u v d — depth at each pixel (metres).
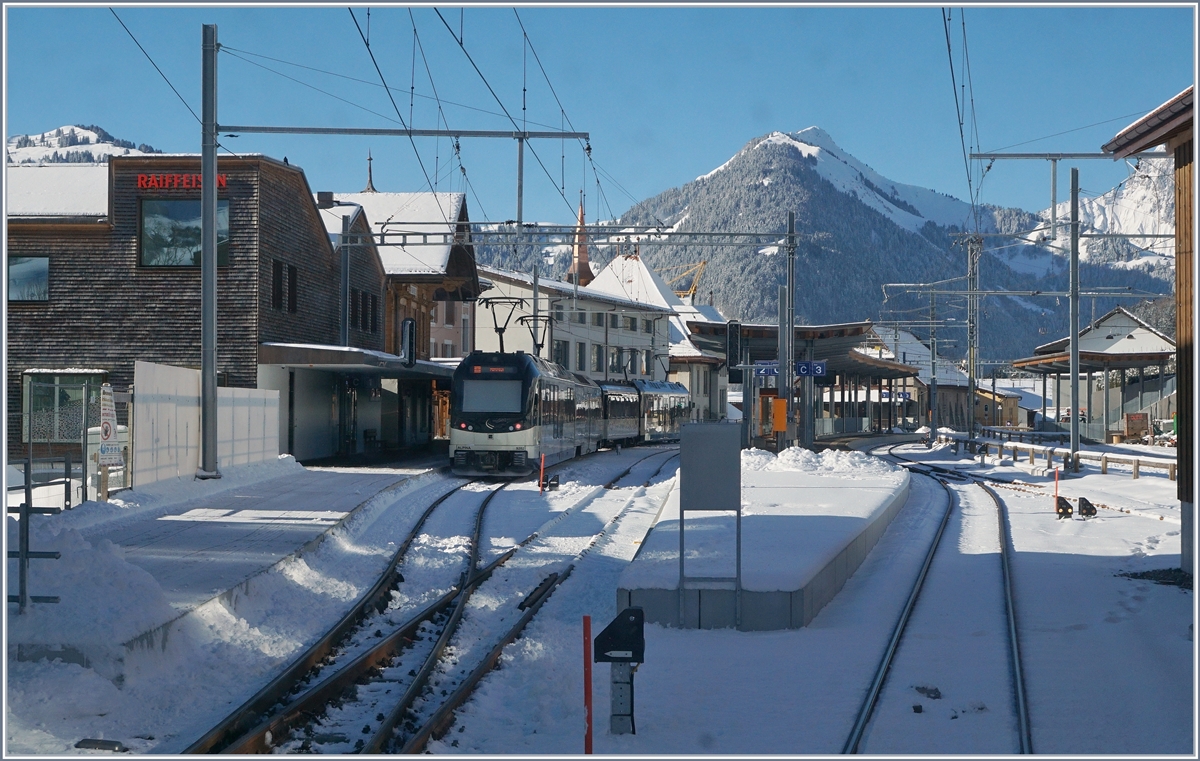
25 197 31.69
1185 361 14.78
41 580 9.59
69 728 7.91
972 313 52.66
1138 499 26.80
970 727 8.27
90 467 19.98
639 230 29.70
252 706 8.46
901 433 90.38
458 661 10.61
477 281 50.16
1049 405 125.44
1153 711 8.60
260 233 30.14
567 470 35.22
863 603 13.52
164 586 11.85
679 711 8.84
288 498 21.72
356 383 38.97
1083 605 13.05
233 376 29.92
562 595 14.31
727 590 12.05
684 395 67.50
